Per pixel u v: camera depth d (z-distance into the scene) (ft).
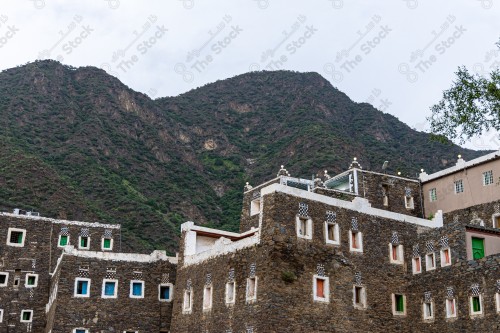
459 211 199.62
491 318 143.23
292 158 470.80
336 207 165.78
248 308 152.46
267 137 592.19
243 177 522.88
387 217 173.68
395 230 173.27
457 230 159.53
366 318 159.33
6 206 323.16
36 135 442.91
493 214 188.85
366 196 209.36
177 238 378.53
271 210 154.92
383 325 161.58
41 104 485.56
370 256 166.30
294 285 150.41
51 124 467.93
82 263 192.54
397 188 216.54
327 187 226.17
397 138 546.26
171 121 587.27
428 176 220.64
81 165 423.64
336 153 441.27
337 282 157.89
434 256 164.45
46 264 219.41
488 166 199.11
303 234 157.38
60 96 508.53
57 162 418.31
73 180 403.34
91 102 521.24
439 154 483.51
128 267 196.95
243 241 162.50
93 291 190.90
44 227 223.51
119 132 504.02
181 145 553.64
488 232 162.50
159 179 479.41
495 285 143.84
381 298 163.94
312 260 155.74
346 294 158.30
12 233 219.20
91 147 456.45
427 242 168.14
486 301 145.48
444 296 157.99
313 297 152.25
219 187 514.68
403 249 172.55
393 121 579.48
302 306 149.79
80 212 353.10
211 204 477.77
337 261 160.04
